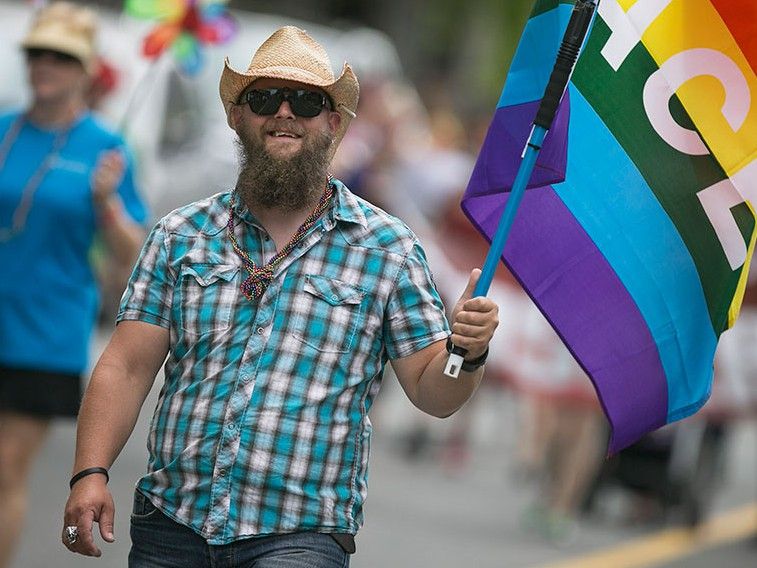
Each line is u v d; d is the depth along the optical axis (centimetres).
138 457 3234
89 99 2642
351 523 1395
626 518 3331
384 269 1410
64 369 2109
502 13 8712
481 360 1374
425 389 1398
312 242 1406
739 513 3491
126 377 1420
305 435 1378
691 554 2989
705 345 1602
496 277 3316
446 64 9088
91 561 2408
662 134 1580
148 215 2208
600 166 1568
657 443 3222
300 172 1406
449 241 3622
